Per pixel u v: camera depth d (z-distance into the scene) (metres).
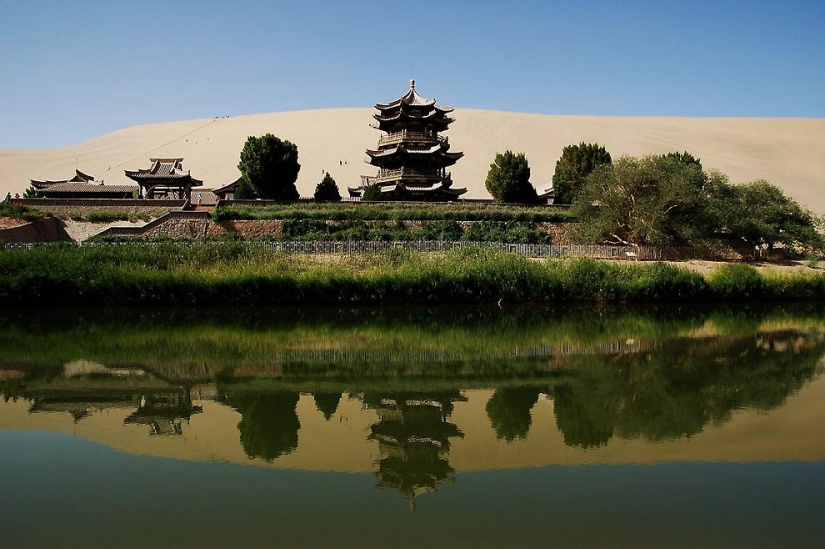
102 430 13.77
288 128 135.88
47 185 69.25
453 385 17.95
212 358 21.58
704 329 28.78
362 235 48.72
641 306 36.00
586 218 51.41
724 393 17.03
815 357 22.03
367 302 34.00
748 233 52.25
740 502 10.12
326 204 56.59
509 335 26.73
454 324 29.42
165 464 11.79
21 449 12.58
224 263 35.00
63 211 54.56
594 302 35.81
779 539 8.98
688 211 48.84
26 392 16.95
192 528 9.31
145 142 135.75
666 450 12.50
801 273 39.31
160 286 32.25
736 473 11.32
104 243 40.50
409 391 17.19
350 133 130.50
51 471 11.45
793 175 109.75
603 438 13.22
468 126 135.12
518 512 9.80
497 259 36.09
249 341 24.89
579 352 22.98
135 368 20.06
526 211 55.19
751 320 31.84
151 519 9.59
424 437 13.32
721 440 13.09
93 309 31.97
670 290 36.59
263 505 10.06
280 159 62.12
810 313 34.53
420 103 63.19
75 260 33.16
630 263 38.22
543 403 16.03
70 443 12.92
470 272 34.53
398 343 24.69
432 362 21.16
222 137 133.12
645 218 47.62
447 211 53.59
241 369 19.95
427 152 62.16
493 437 13.34
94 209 55.44
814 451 12.41
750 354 22.70
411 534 9.13
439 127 64.88
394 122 63.72
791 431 13.63
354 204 56.91
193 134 138.50
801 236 53.69
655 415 14.89
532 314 32.62
